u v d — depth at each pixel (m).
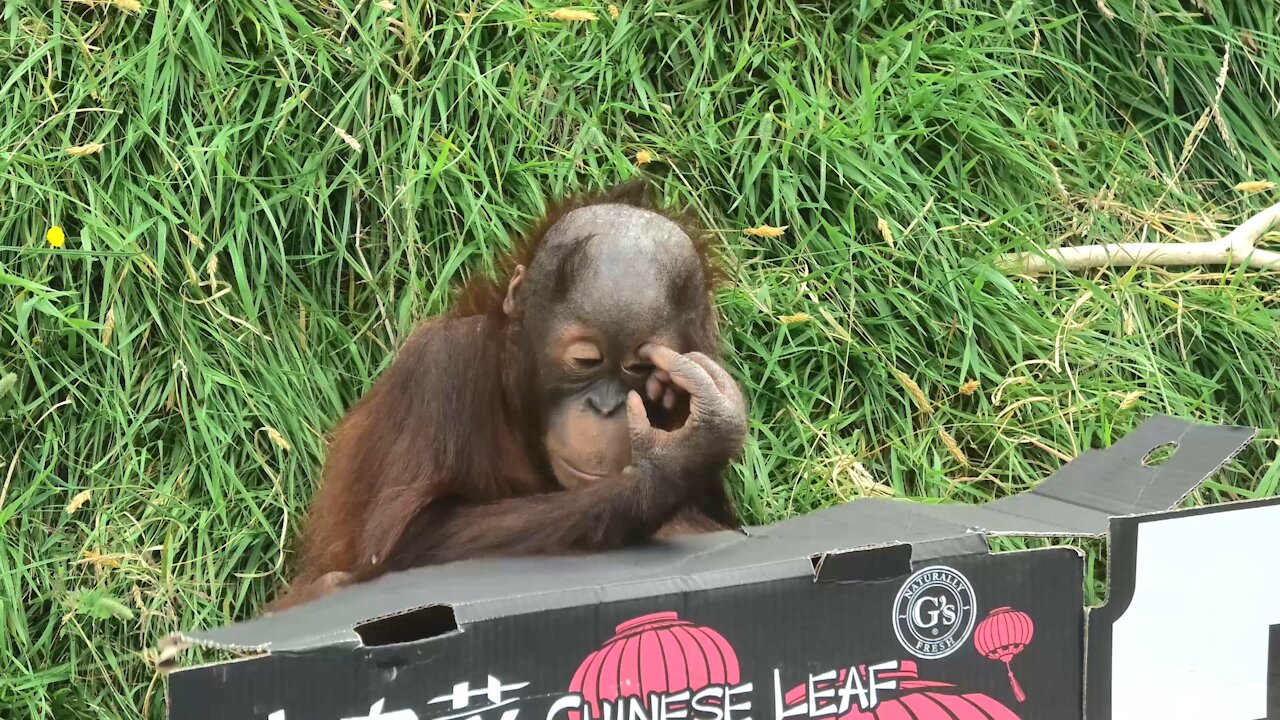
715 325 1.68
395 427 1.60
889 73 2.21
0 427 1.77
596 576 1.24
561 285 1.52
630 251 1.51
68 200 1.85
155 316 1.82
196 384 1.82
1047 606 1.31
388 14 2.06
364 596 1.21
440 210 1.98
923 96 2.19
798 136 2.15
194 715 1.07
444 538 1.52
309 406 1.87
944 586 1.27
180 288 1.85
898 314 2.04
